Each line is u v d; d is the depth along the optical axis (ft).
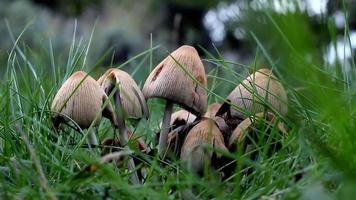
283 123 1.50
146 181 1.32
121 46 6.77
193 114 1.55
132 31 7.27
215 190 1.24
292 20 1.05
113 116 1.48
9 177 1.34
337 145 1.28
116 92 1.48
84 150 1.56
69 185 1.21
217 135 1.42
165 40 7.41
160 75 1.46
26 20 5.76
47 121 1.52
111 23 7.91
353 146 1.19
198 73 1.47
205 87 1.47
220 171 1.43
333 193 1.20
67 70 1.74
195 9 7.92
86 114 1.43
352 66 1.53
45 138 1.43
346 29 1.54
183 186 1.29
